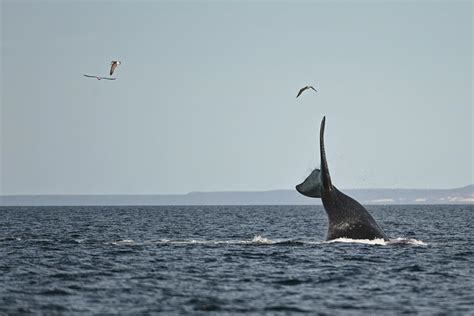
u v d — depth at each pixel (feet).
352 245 416.46
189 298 280.92
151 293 290.56
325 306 268.00
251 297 282.77
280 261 372.17
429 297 283.59
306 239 575.38
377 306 268.21
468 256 396.98
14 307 264.72
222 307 266.16
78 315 254.47
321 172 413.80
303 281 315.58
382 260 370.73
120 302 274.36
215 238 598.34
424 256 390.21
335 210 425.69
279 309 263.29
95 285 307.58
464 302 274.98
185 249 437.99
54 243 500.74
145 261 378.94
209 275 331.57
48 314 255.50
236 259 382.63
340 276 326.65
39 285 307.37
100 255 407.64
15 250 440.45
